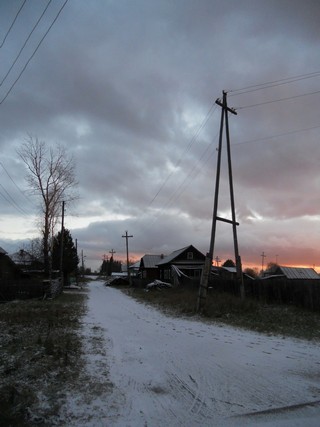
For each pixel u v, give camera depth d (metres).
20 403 5.39
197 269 51.25
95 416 5.20
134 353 9.06
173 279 42.16
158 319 16.25
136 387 6.50
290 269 45.38
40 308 18.78
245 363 8.26
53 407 5.38
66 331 11.45
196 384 6.75
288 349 9.90
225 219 19.72
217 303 18.62
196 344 10.40
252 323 14.32
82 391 6.11
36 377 6.55
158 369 7.68
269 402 5.89
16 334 10.52
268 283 20.70
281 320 14.63
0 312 16.28
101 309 20.16
